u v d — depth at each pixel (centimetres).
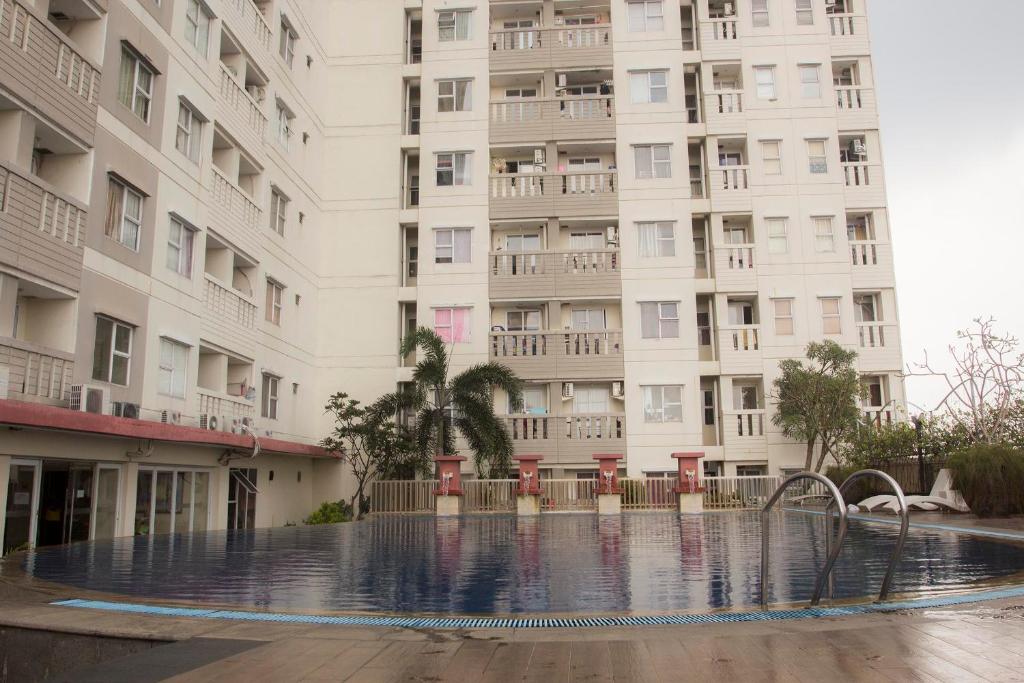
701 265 2845
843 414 2389
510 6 2973
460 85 2884
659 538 1391
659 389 2662
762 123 2797
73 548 1277
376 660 493
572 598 746
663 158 2806
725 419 2625
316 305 2733
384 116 2861
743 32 2861
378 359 2709
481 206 2791
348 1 2948
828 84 2811
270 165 2334
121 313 1538
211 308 1925
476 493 2250
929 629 548
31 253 1280
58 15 1508
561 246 2872
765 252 2720
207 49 1945
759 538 1377
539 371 2672
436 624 608
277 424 2358
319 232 2777
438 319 2734
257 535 1591
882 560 1012
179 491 1777
